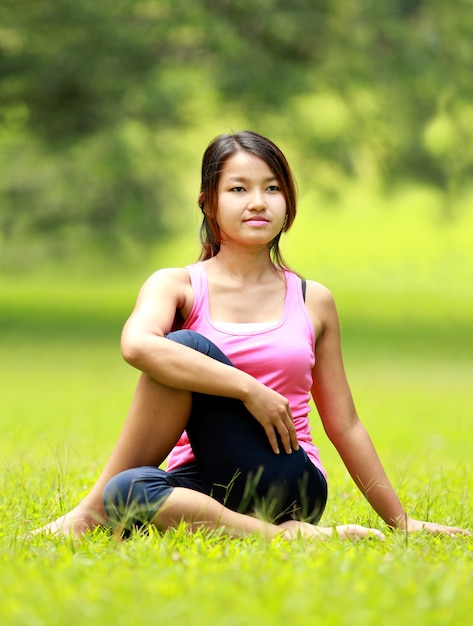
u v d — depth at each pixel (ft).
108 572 16.17
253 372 20.90
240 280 21.84
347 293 173.88
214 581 15.08
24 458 33.42
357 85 105.70
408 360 95.45
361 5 104.83
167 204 161.58
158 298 21.12
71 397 61.62
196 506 19.22
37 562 17.03
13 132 110.22
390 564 16.69
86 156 131.34
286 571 15.72
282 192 21.84
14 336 112.68
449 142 109.50
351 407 22.20
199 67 104.58
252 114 105.81
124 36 98.73
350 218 247.70
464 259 212.64
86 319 135.03
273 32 102.37
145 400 19.90
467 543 19.69
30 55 98.73
